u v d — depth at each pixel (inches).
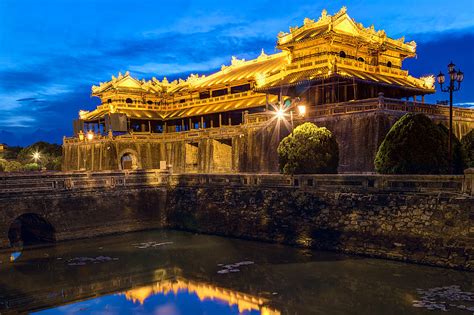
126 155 3058.6
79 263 1400.1
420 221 1218.0
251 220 1641.2
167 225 1978.3
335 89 2110.0
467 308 907.4
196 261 1386.6
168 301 1063.6
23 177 1633.9
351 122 1835.6
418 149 1314.0
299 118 2038.6
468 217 1127.6
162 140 3051.2
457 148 1440.7
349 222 1371.8
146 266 1355.8
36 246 1638.8
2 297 1114.1
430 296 978.7
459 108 2059.5
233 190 1731.1
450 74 1296.8
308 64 2199.8
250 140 2288.4
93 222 1790.1
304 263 1289.4
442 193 1190.3
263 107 2706.7
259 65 3061.0
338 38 2144.4
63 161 3430.1
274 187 1603.1
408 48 2522.1
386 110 1748.3
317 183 1478.8
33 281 1233.4
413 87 2292.1
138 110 3363.7
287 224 1531.7
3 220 1576.0
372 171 1736.0
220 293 1103.0
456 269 1128.2
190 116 3132.4
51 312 1013.2
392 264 1222.3
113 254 1503.4
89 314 996.6
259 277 1198.9
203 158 2736.2
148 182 1979.6
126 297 1101.1
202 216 1829.5
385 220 1290.6
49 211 1686.8
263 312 968.3
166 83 3668.8
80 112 3535.9
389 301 971.3
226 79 3048.7
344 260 1291.8
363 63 2246.6
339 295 1029.2
